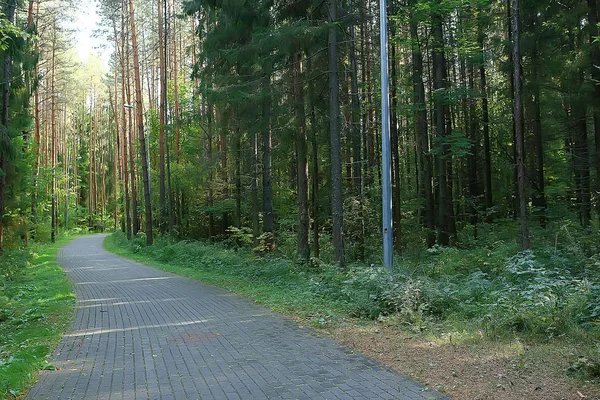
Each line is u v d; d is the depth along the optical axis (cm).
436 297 890
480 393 479
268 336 781
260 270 1545
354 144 1967
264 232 1914
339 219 1435
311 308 1000
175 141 3700
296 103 1517
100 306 1151
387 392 498
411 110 1859
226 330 838
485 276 1182
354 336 752
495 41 1759
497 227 2017
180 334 820
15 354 682
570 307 719
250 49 1407
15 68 2011
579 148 1772
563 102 1681
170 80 3912
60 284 1544
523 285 941
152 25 3950
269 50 1391
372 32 2078
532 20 1659
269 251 1922
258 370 594
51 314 1060
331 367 595
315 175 1820
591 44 1413
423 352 642
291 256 1900
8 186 2328
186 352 697
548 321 696
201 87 1773
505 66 1758
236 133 1812
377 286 927
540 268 979
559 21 1535
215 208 2664
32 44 1998
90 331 873
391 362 605
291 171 2547
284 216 2512
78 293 1384
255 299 1164
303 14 1482
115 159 6250
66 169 6406
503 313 766
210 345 734
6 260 2080
